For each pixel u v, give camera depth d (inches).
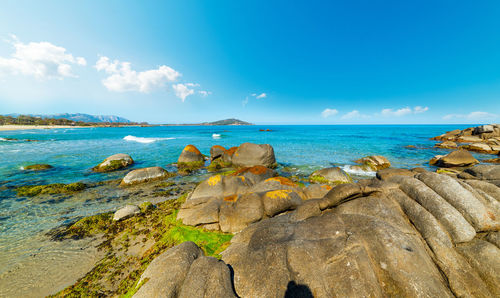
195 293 170.2
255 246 229.9
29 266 266.7
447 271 185.9
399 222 229.3
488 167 417.4
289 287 176.4
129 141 1828.2
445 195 234.1
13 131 3223.4
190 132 3533.5
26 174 714.2
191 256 215.3
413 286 166.7
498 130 1558.8
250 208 339.6
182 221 356.2
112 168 777.6
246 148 834.8
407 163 920.3
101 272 255.3
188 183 636.7
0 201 485.7
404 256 182.4
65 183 625.6
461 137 1728.6
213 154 960.3
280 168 820.0
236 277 198.1
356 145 1557.6
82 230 350.6
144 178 636.1
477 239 201.0
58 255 288.2
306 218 268.4
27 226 371.9
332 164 885.2
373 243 196.7
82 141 1793.8
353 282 169.2
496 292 169.0
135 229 352.2
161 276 185.9
